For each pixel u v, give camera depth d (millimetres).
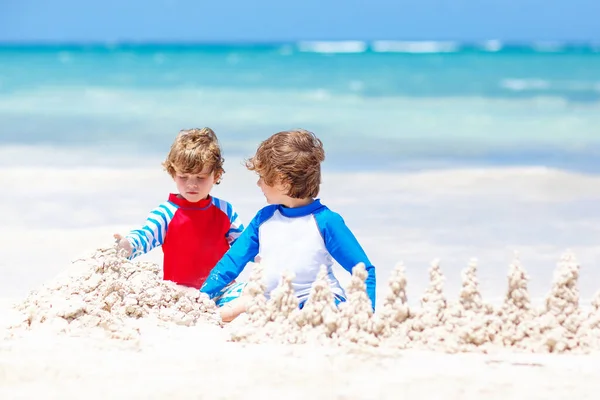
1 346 3918
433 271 4105
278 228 4875
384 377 3547
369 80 36562
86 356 3816
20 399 3359
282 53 84562
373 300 4750
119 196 9766
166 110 22719
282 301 4168
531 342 3969
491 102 25188
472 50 100375
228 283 5035
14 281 6211
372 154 13938
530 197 9805
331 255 4879
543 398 3338
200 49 107000
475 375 3564
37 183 10641
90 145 14984
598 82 34500
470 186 10586
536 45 144625
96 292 4383
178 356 3812
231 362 3727
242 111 22484
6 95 28031
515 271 4059
